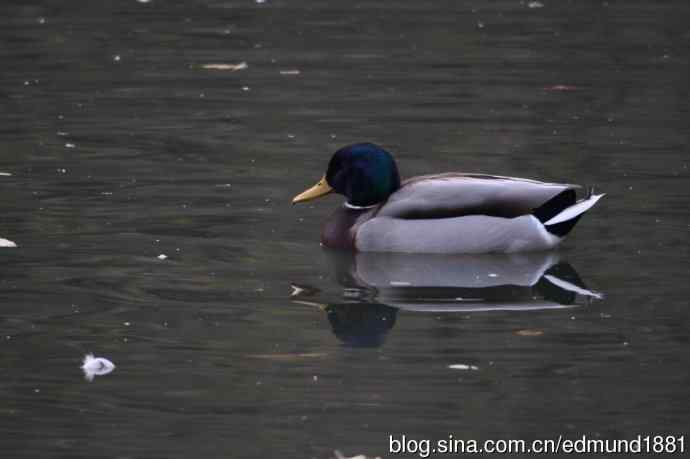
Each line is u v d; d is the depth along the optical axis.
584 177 16.02
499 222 13.76
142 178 16.05
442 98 19.92
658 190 15.55
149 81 20.83
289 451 9.05
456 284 12.71
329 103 19.66
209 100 19.80
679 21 25.11
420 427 9.44
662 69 21.55
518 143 17.52
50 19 25.14
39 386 10.12
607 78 21.02
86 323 11.43
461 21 25.22
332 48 23.11
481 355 10.77
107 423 9.49
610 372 10.41
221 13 25.91
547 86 20.59
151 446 9.14
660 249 13.65
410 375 10.36
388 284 12.68
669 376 10.32
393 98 19.92
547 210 13.94
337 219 14.09
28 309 11.76
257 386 10.14
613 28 24.59
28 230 14.05
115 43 23.31
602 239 14.03
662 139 17.70
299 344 11.02
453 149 17.23
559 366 10.54
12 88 20.27
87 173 16.19
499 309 11.94
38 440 9.22
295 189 15.75
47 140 17.61
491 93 20.22
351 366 10.52
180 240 13.88
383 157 14.18
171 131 18.16
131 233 14.05
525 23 25.02
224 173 16.30
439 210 13.81
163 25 24.81
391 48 23.11
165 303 11.97
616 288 12.48
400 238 13.78
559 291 12.45
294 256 13.55
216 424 9.46
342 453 9.02
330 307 11.95
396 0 27.23
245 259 13.37
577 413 9.69
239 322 11.51
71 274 12.73
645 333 11.26
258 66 21.86
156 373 10.38
